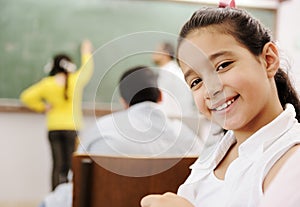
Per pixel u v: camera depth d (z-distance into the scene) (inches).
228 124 27.5
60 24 173.5
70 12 173.5
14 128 172.9
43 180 174.6
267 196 17.4
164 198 25.2
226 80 27.6
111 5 174.7
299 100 33.6
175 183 46.1
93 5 173.9
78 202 55.9
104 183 55.4
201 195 32.3
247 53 28.6
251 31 29.5
